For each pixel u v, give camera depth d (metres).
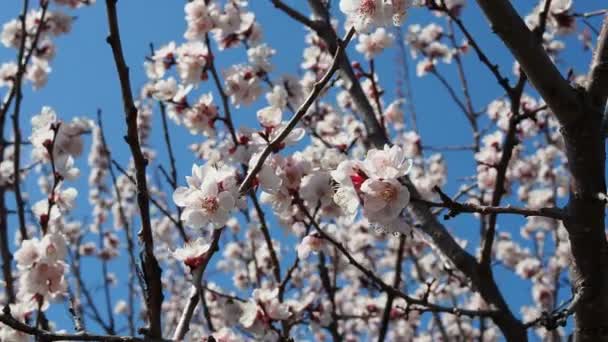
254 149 3.35
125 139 1.90
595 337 2.87
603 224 2.74
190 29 4.35
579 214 2.72
